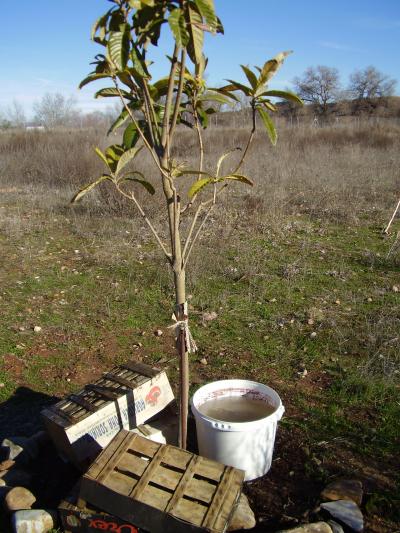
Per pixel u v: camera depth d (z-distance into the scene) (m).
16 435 3.27
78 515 2.26
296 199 10.28
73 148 13.77
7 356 4.25
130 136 2.52
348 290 5.52
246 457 2.61
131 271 6.18
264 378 3.85
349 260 6.59
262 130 20.50
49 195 11.02
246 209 9.12
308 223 8.59
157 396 2.95
